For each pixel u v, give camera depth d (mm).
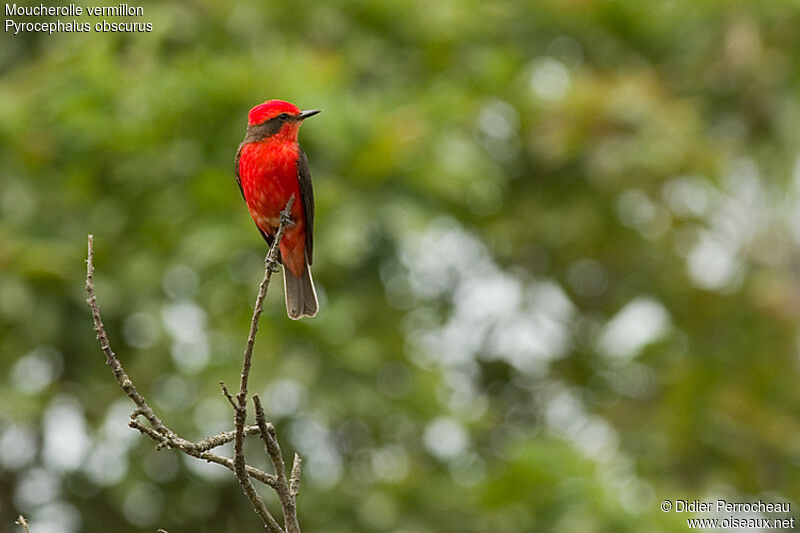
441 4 16078
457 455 14109
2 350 12930
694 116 15664
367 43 15570
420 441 13828
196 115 13641
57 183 13773
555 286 16562
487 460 15047
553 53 16922
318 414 12516
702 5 16719
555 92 15469
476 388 16562
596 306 16688
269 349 12703
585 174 15797
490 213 15203
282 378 12469
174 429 12836
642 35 17156
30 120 13586
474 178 13680
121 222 13719
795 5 16422
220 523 14398
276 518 13109
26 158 13492
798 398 16156
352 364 12812
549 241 15930
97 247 13320
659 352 16000
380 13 15891
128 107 13617
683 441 14930
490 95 15250
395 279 14523
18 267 12742
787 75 16609
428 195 13680
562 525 12258
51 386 13359
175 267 13359
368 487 13164
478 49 16125
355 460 13672
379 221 13172
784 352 16453
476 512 12969
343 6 15844
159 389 13250
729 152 16609
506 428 16016
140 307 13156
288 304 9859
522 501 12781
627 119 14961
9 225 13320
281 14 15492
